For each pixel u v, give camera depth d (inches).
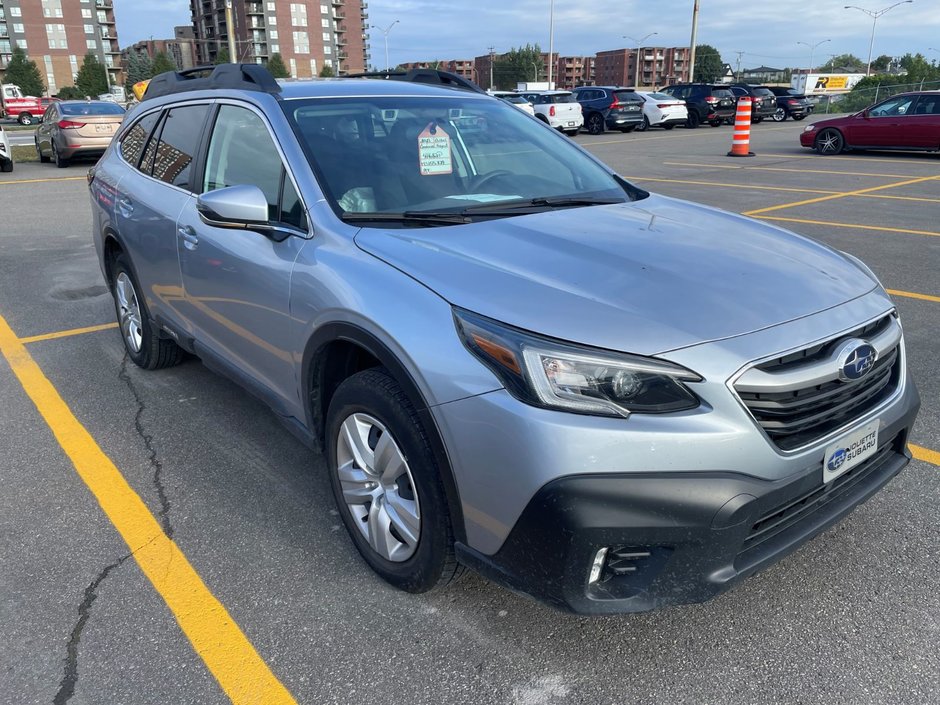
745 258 103.3
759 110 1192.8
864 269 112.0
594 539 79.7
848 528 120.3
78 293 266.8
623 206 128.3
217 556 117.0
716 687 90.4
